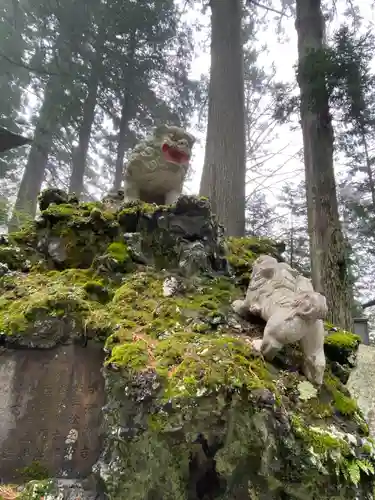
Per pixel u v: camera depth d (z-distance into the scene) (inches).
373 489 79.0
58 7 394.6
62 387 84.7
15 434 80.4
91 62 399.2
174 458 70.7
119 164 411.2
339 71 221.3
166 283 109.4
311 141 233.9
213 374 72.7
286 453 72.9
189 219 123.3
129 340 85.0
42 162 379.2
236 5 287.6
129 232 122.3
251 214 427.8
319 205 218.4
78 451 78.9
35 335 88.7
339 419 86.1
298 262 337.1
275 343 85.7
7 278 109.4
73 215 124.3
